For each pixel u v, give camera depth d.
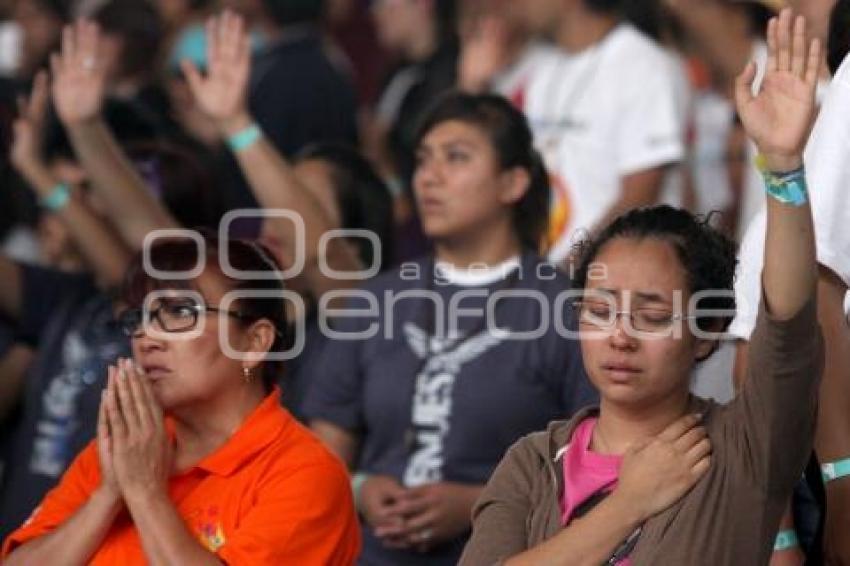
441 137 10.84
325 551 8.67
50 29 18.50
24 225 14.85
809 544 8.46
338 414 10.91
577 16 14.64
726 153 15.33
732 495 7.88
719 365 9.47
